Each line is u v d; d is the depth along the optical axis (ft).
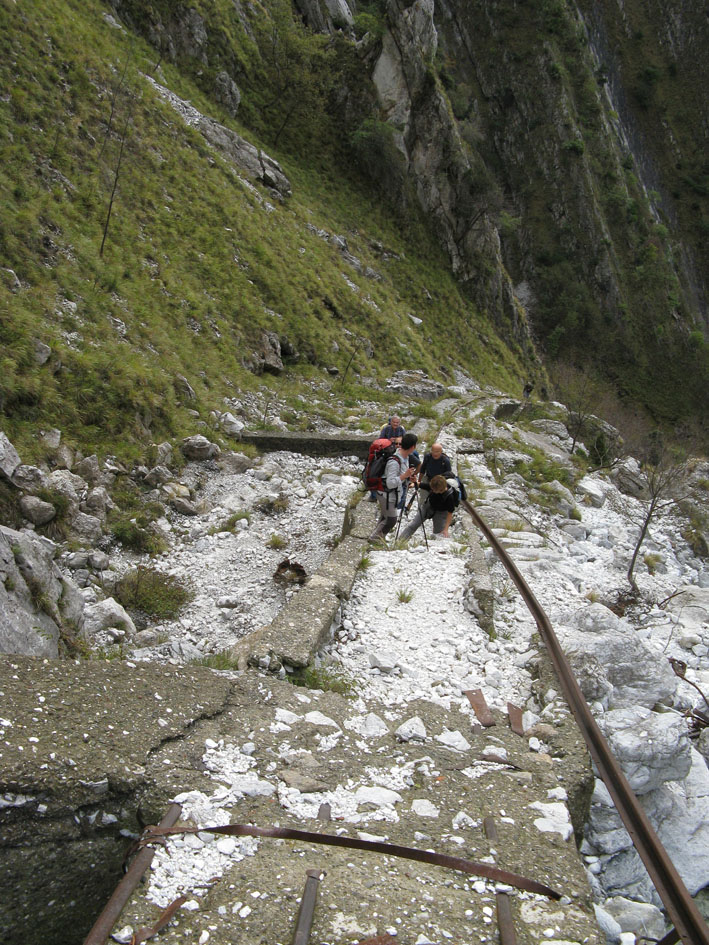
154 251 64.90
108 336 46.50
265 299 78.84
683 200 416.67
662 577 42.37
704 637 30.60
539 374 179.83
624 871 16.03
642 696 20.02
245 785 12.70
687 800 18.42
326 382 76.18
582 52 356.79
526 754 15.64
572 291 315.17
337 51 152.76
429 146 161.79
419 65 160.15
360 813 12.77
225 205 84.69
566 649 20.34
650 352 325.83
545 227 327.26
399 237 151.43
